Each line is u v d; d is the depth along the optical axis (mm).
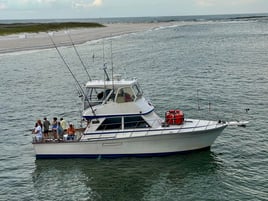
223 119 28875
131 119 20703
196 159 20859
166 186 18203
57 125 21297
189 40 110562
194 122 21547
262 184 17906
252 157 21172
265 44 92375
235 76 47344
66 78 50188
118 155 20828
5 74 54719
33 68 60250
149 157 20938
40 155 20875
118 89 20625
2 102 36844
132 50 84438
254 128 26234
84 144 20547
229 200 16531
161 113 30719
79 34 131500
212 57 68625
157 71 53281
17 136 26188
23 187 18359
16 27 144875
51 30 143250
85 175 19406
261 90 38562
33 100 37469
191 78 46562
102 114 20609
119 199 17234
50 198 17328
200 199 16812
